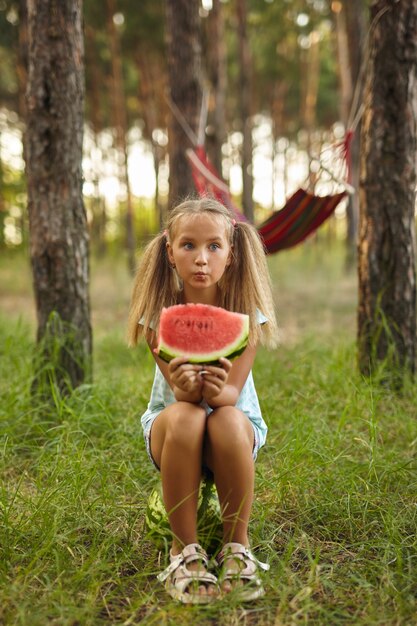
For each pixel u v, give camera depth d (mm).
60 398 4105
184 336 2240
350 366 5188
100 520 2789
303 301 11023
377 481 3061
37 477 3330
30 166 4289
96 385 4457
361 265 4969
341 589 2293
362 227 4957
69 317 4352
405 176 4805
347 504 2869
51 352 4305
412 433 3822
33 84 4203
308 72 20188
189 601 2146
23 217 12906
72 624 2107
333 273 14906
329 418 4227
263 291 2621
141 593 2242
